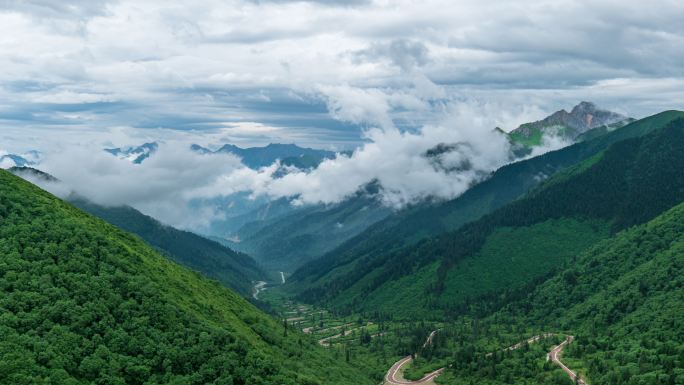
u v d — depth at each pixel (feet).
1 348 570.87
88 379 601.62
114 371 617.62
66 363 595.06
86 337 640.17
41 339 599.98
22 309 627.46
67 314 641.81
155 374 653.71
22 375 552.82
